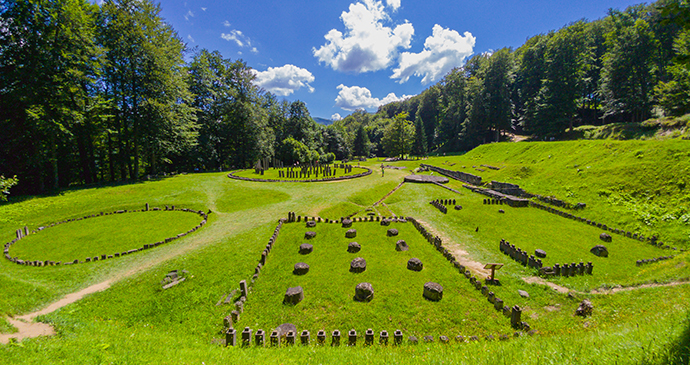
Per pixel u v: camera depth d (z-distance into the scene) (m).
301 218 25.34
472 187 36.97
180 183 40.56
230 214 28.72
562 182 30.84
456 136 87.06
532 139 67.44
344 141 109.50
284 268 17.12
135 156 43.97
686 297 10.97
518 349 7.83
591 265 15.85
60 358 7.30
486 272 16.33
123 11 39.59
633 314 11.03
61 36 32.56
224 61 64.69
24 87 29.50
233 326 12.49
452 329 11.69
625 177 26.20
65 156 40.28
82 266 17.78
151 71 43.25
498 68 69.75
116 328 11.56
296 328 12.03
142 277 16.06
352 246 18.94
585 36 66.19
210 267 17.20
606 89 55.41
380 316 12.57
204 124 59.97
